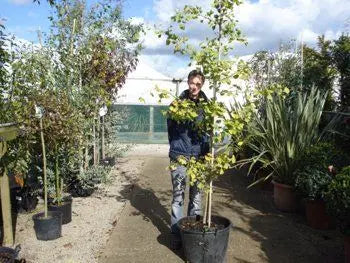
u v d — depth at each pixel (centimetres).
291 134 561
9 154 444
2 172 430
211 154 365
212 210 559
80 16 646
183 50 350
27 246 434
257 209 568
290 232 474
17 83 471
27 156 470
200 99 367
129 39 691
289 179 554
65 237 461
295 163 545
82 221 518
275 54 952
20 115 451
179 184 418
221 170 360
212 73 346
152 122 1348
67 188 634
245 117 361
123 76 711
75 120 522
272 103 596
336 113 713
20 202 544
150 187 705
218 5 350
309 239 452
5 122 448
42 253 416
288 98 762
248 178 758
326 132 607
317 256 408
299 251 420
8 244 435
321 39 1042
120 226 494
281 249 424
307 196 491
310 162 484
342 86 924
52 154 539
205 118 363
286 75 912
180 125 409
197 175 365
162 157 1063
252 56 957
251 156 704
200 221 404
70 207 513
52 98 475
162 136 1358
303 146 548
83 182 631
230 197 629
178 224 391
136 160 1005
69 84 591
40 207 568
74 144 554
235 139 437
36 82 486
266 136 605
